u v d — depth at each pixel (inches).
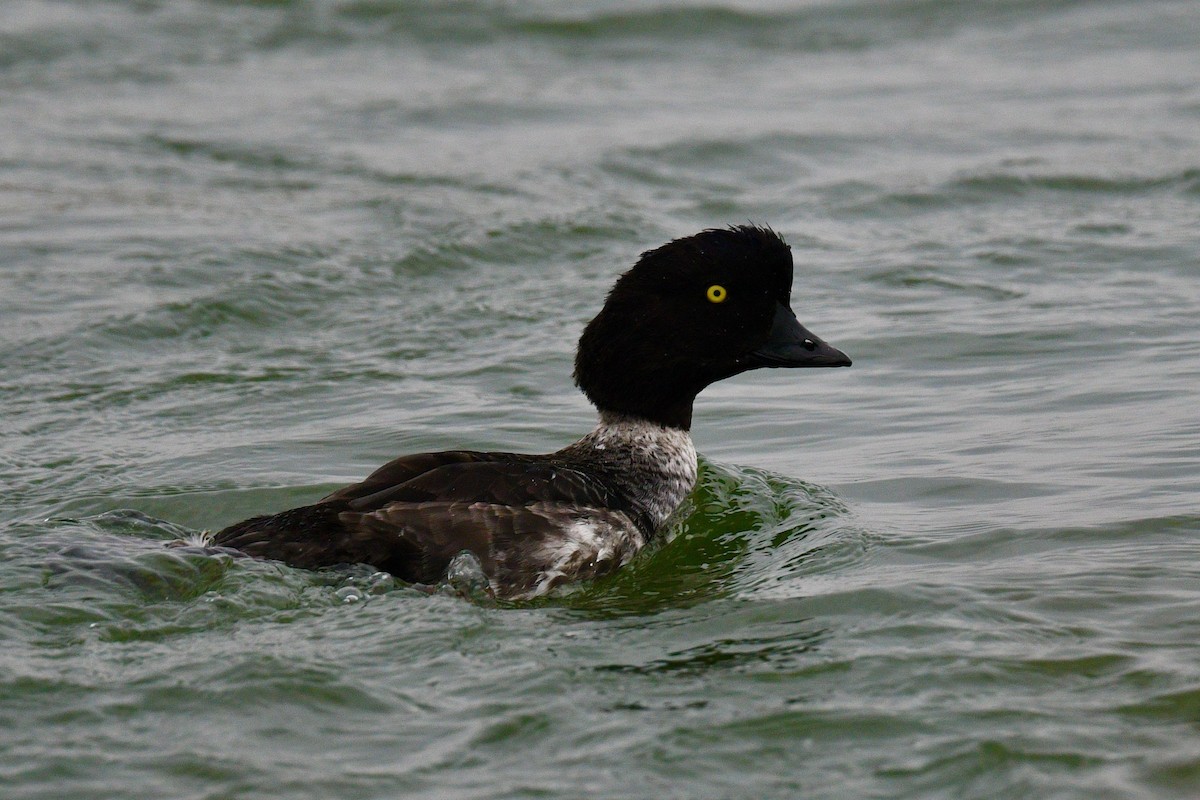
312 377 607.2
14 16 1219.9
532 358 626.2
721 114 1029.8
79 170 899.4
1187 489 463.2
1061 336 631.8
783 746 313.7
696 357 464.8
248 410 570.6
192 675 339.0
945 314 666.2
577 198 855.7
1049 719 322.3
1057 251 749.9
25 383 594.2
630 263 755.4
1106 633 362.0
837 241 780.0
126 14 1246.3
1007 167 883.4
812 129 987.3
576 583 409.4
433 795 296.7
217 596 372.5
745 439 541.6
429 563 389.4
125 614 366.6
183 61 1149.1
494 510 403.9
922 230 796.0
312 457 517.3
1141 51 1176.2
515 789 298.7
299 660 345.7
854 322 661.3
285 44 1198.9
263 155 941.8
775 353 462.6
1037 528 438.6
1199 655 348.2
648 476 462.9
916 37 1236.5
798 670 347.6
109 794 296.0
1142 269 719.1
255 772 303.6
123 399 581.3
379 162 928.3
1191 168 871.1
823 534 447.5
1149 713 323.9
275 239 776.9
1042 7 1294.3
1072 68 1135.0
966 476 489.7
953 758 308.5
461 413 561.3
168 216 818.2
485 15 1248.8
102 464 509.7
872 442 530.3
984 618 374.0
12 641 353.1
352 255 756.0
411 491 405.4
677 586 412.8
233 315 670.5
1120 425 529.3
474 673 345.1
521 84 1112.8
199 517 466.6
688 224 814.5
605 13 1248.8
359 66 1152.8
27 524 439.2
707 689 338.6
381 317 679.7
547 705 329.7
